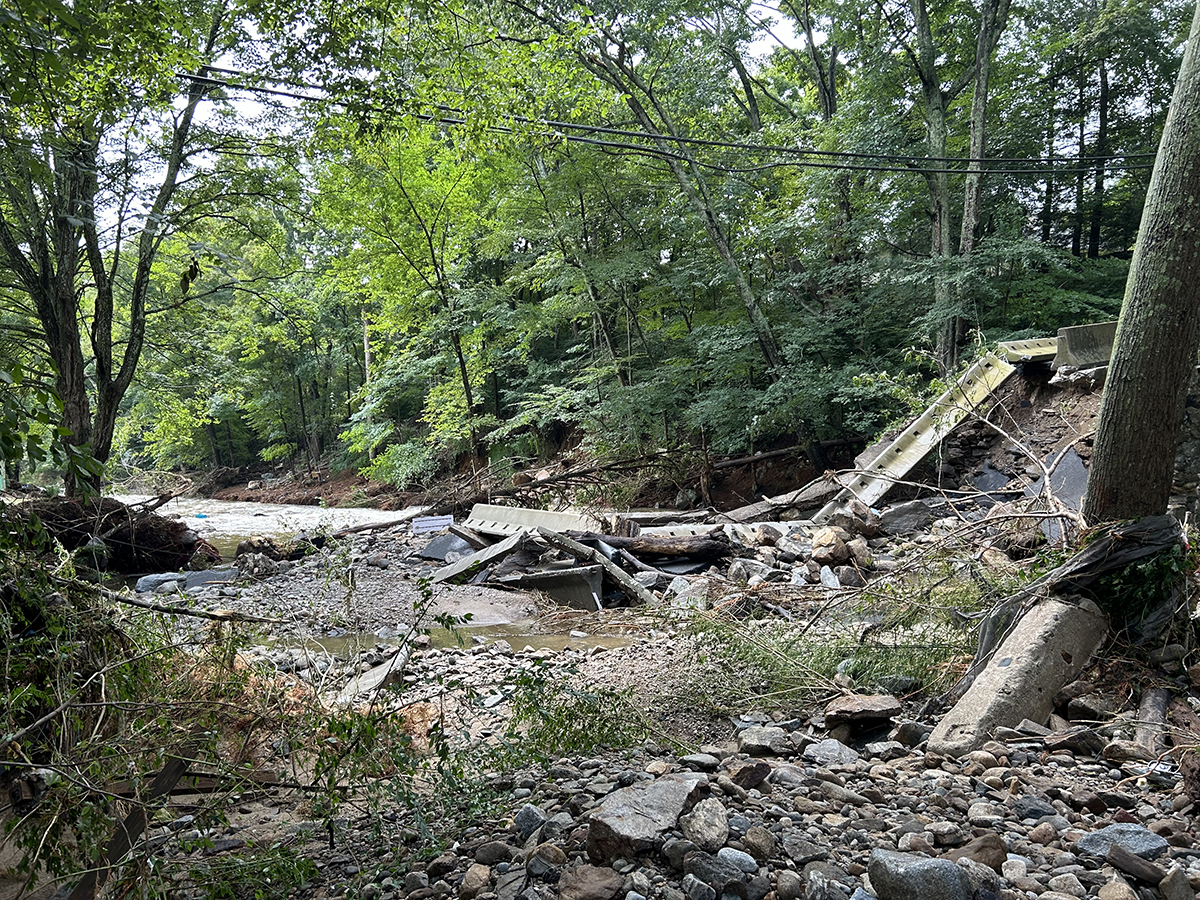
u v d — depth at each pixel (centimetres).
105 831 255
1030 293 1762
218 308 2167
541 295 2841
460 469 2728
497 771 386
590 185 1925
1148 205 450
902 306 1772
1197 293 435
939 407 1198
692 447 1892
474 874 264
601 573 912
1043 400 1115
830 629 612
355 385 4178
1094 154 2209
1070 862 256
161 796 298
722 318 1980
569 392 2111
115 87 620
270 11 675
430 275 2156
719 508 1744
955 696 440
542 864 260
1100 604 453
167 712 323
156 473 1468
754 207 1898
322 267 2702
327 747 338
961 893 221
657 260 2038
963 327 1728
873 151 1697
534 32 1506
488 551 1080
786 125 1905
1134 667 427
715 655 552
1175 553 440
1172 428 448
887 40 1895
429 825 321
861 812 292
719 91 2014
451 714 499
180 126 1482
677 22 1828
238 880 266
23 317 1891
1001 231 1839
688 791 284
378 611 888
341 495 3127
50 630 293
